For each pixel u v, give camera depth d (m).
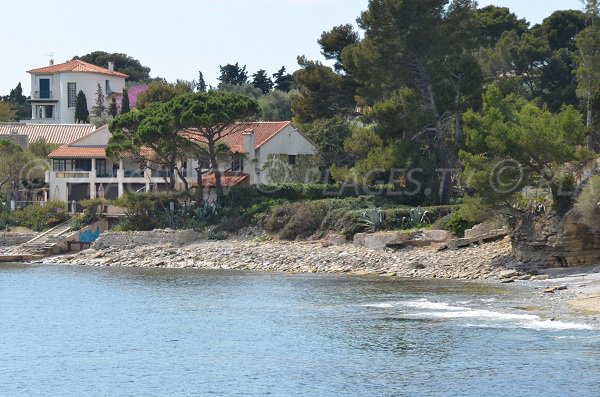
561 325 133.38
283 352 125.56
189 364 120.81
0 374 118.00
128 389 109.88
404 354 121.44
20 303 175.38
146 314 159.62
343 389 107.06
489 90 198.12
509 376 108.62
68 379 115.00
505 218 193.75
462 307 151.38
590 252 183.00
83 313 162.75
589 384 104.81
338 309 155.88
